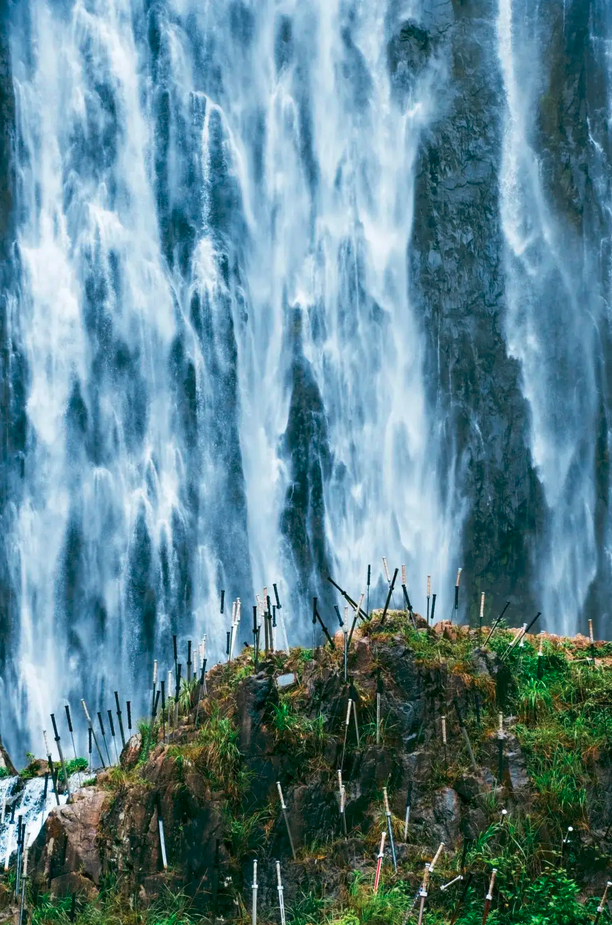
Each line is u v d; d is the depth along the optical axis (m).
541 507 52.75
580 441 53.12
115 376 51.03
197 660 20.95
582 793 17.53
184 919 16.52
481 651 19.11
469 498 52.59
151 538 50.06
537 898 16.58
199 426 51.44
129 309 51.62
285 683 19.09
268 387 53.00
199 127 53.50
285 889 16.98
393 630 19.58
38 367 50.09
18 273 50.25
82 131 52.34
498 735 17.95
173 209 52.88
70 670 48.41
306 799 17.53
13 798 22.66
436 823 17.55
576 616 52.28
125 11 53.81
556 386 53.47
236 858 17.12
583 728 18.36
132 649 49.28
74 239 51.44
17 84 51.28
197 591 50.22
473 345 53.47
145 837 17.16
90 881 17.28
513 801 17.48
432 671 18.67
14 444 49.34
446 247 53.88
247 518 51.47
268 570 51.28
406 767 17.98
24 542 48.81
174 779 17.33
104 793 18.19
